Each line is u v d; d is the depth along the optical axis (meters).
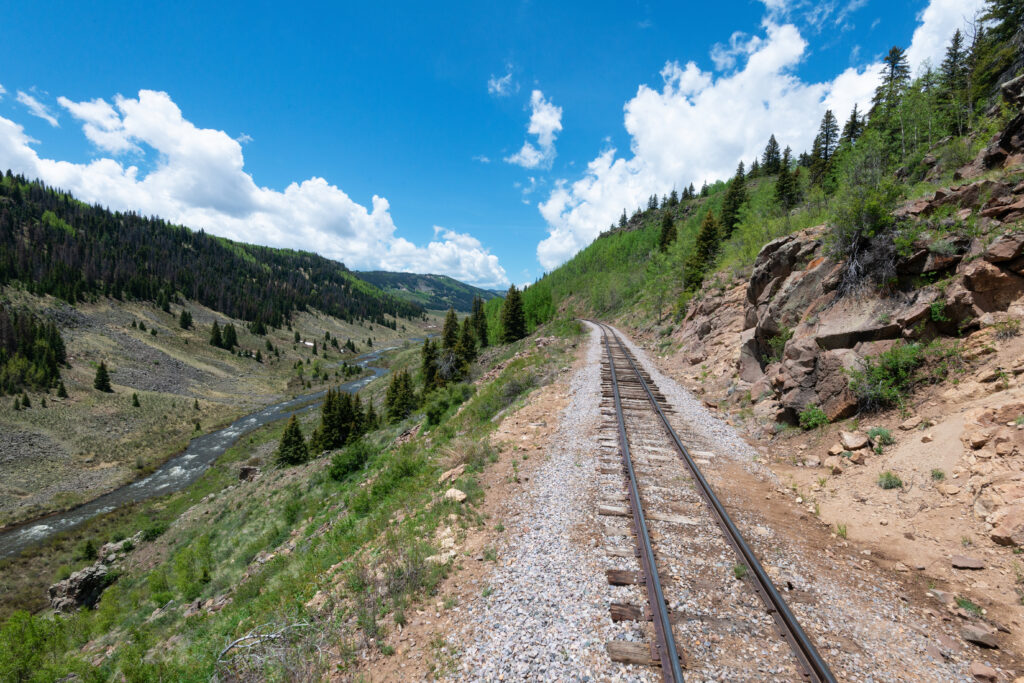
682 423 12.62
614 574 5.45
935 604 4.91
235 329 149.88
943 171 15.83
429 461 12.32
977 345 7.92
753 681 3.85
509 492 8.58
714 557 5.89
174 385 92.88
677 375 21.03
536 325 82.69
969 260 8.57
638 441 10.88
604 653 4.26
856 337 9.91
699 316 27.41
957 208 9.39
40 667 8.20
